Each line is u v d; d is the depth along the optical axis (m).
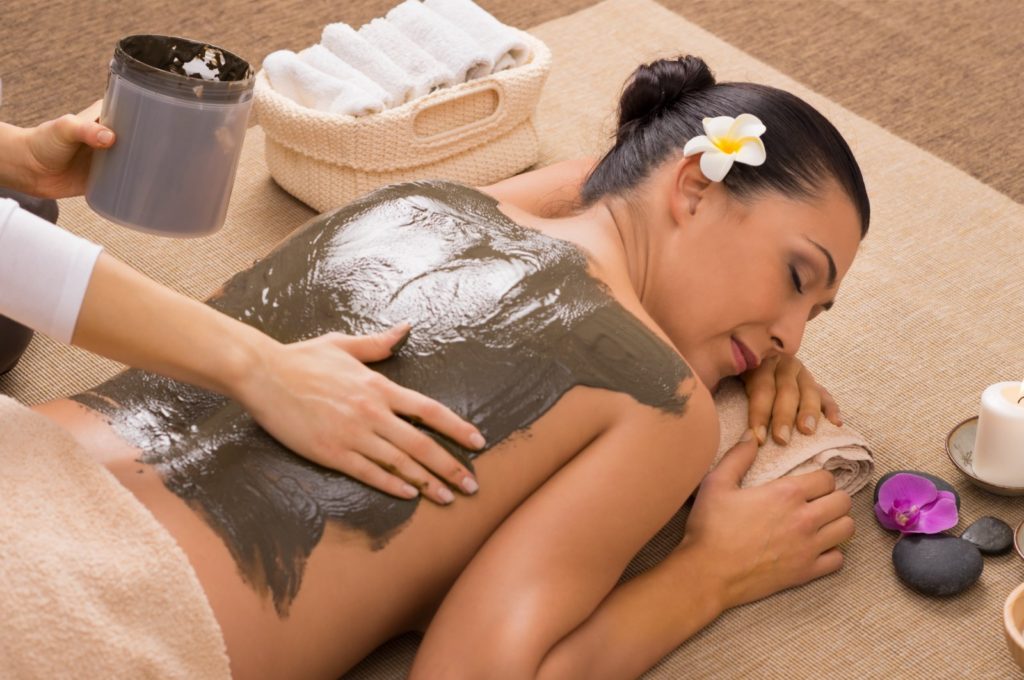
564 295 1.41
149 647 1.17
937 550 1.59
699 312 1.52
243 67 1.36
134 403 1.38
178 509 1.26
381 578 1.31
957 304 2.05
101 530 1.19
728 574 1.54
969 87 2.63
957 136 2.48
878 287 2.08
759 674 1.50
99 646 1.14
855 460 1.70
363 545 1.30
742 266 1.49
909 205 2.27
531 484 1.37
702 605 1.51
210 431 1.34
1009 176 2.37
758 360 1.57
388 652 1.51
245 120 1.34
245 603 1.24
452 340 1.38
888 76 2.66
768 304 1.50
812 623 1.56
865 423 1.84
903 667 1.51
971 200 2.29
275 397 1.28
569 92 2.54
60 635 1.12
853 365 1.94
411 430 1.30
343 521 1.29
